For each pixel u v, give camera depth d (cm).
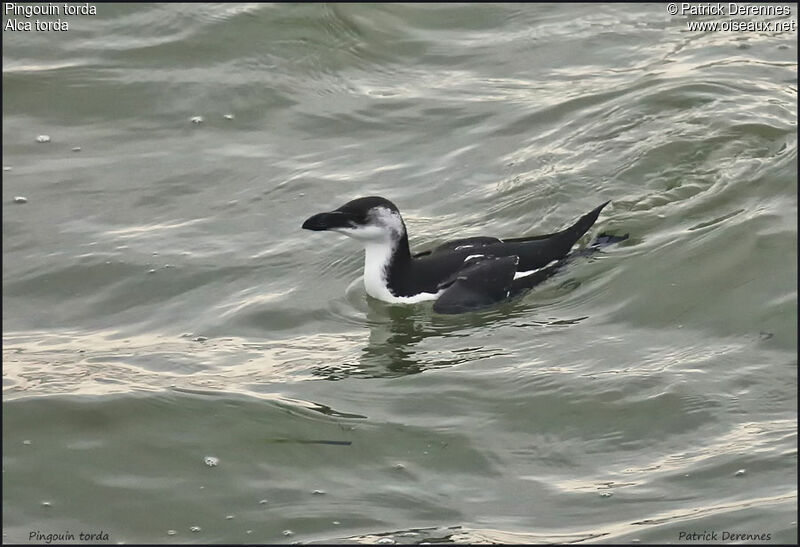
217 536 1107
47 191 1788
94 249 1655
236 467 1203
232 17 2150
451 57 2091
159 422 1268
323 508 1139
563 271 1523
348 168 1816
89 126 1945
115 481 1186
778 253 1484
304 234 1673
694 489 1137
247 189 1778
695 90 1884
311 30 2128
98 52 2091
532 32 2139
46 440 1242
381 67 2073
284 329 1473
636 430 1230
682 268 1490
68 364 1397
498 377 1331
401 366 1370
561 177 1719
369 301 1526
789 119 1792
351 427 1256
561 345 1384
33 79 2028
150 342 1450
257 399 1302
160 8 2186
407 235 1564
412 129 1903
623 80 1961
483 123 1895
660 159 1727
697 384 1286
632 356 1350
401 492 1160
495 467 1192
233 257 1627
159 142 1902
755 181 1647
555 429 1242
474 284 1486
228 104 1980
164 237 1675
